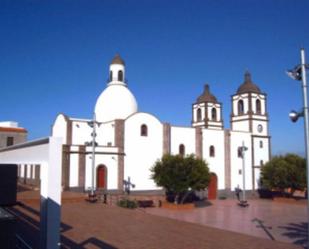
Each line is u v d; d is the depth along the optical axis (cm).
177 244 1441
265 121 5288
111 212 2264
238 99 5381
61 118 4425
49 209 973
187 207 3497
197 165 3384
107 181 3903
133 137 4131
